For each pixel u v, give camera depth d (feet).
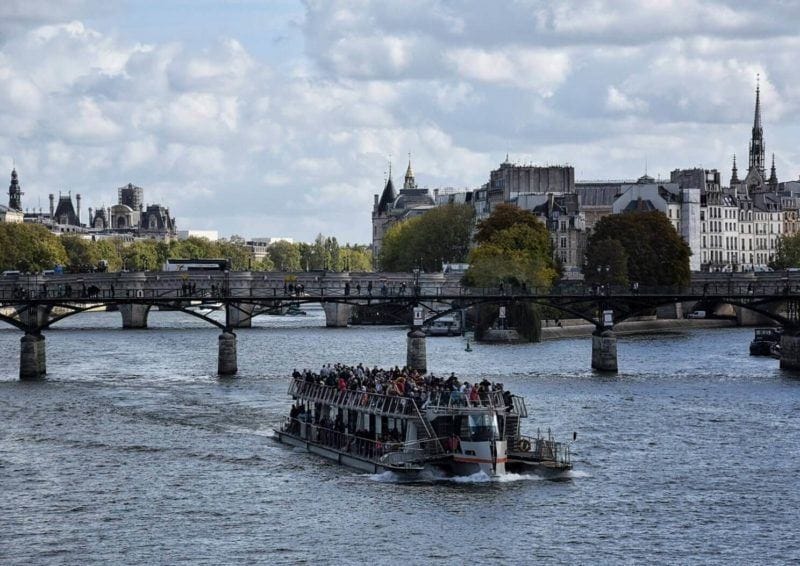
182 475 336.29
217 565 259.60
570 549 269.44
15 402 467.93
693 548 270.46
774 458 356.79
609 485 321.73
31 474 338.54
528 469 332.80
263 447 374.02
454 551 267.80
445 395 329.31
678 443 377.91
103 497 312.91
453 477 328.08
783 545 273.13
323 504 303.27
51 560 263.90
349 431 355.97
